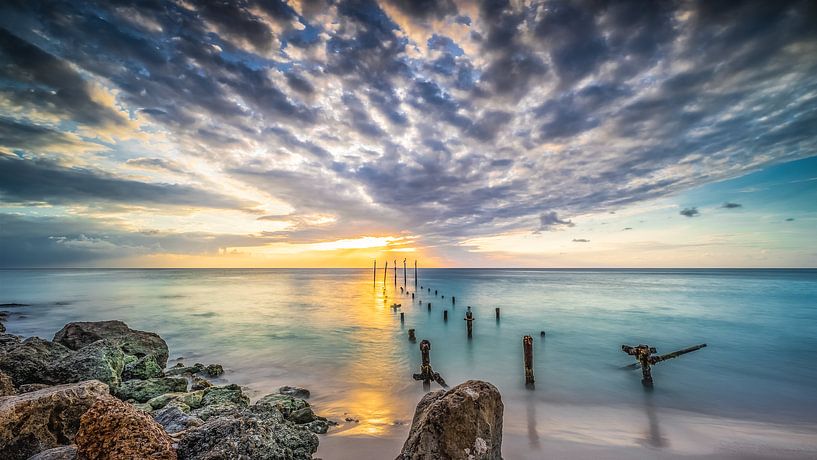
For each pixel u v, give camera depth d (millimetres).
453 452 5500
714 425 11375
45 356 14438
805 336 25812
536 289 73938
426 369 15500
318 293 67938
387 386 15648
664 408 13055
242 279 128250
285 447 7344
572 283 95250
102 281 104875
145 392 12648
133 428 5562
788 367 18359
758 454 9156
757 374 17219
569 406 13211
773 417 12219
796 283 84938
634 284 88312
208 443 6039
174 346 24000
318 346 23812
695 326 29812
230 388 12453
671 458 8859
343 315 38219
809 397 14227
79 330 19375
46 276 145875
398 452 8906
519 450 9273
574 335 26859
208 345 24203
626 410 12812
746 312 37156
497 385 15781
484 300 52469
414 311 41625
